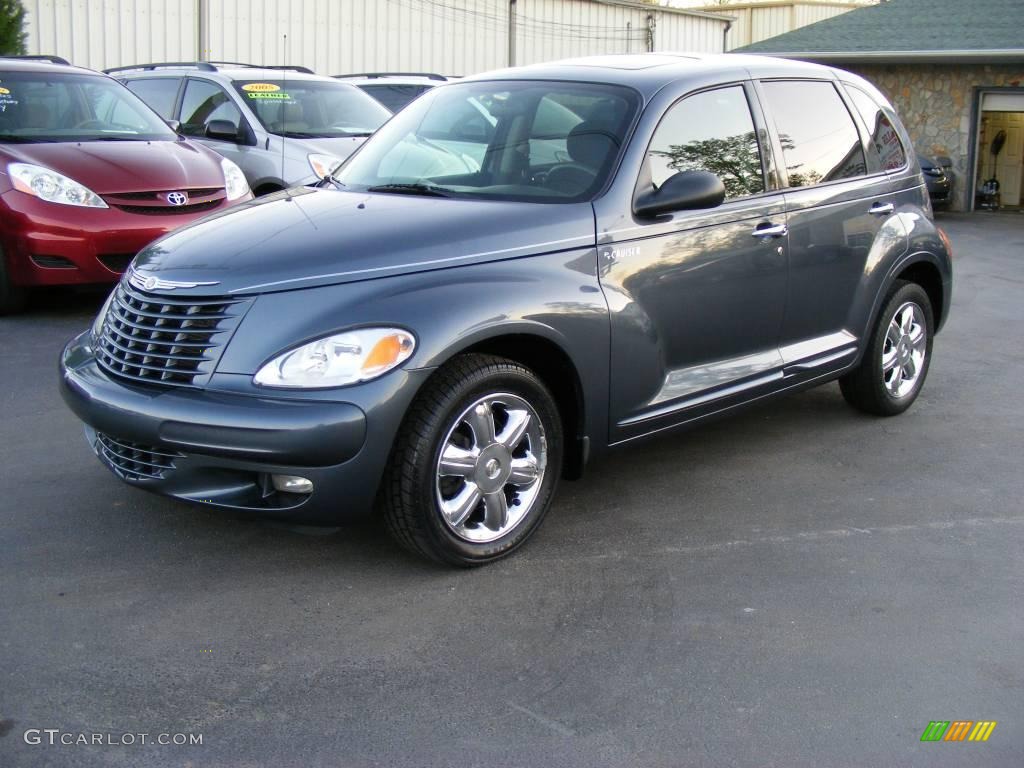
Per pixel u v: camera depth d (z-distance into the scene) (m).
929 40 21.14
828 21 23.58
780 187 5.18
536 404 4.16
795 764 2.97
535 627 3.69
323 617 3.72
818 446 5.71
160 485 3.86
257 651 3.49
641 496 4.93
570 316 4.16
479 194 4.55
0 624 3.60
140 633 3.58
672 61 5.21
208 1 20.91
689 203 4.44
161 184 7.82
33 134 8.18
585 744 3.04
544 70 5.17
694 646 3.59
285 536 4.36
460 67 25.14
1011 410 6.48
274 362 3.66
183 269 3.95
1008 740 3.11
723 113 5.02
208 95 10.95
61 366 4.29
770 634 3.68
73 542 4.24
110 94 8.90
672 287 4.61
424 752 2.98
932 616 3.84
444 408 3.81
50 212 7.50
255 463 3.64
